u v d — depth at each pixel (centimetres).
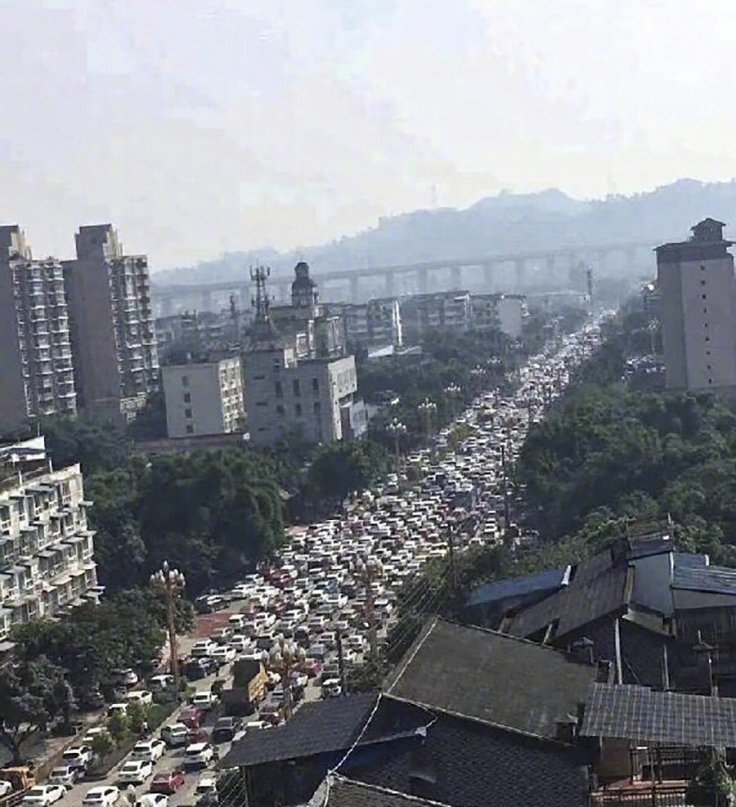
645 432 16688
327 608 13888
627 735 4194
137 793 9425
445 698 4481
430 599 11156
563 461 16475
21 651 11100
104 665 11300
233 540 16300
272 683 11388
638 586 5978
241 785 5062
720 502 12556
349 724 4556
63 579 13312
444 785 4278
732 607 5788
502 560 11231
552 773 4241
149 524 16138
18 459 13775
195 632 13638
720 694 5300
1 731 10312
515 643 5200
